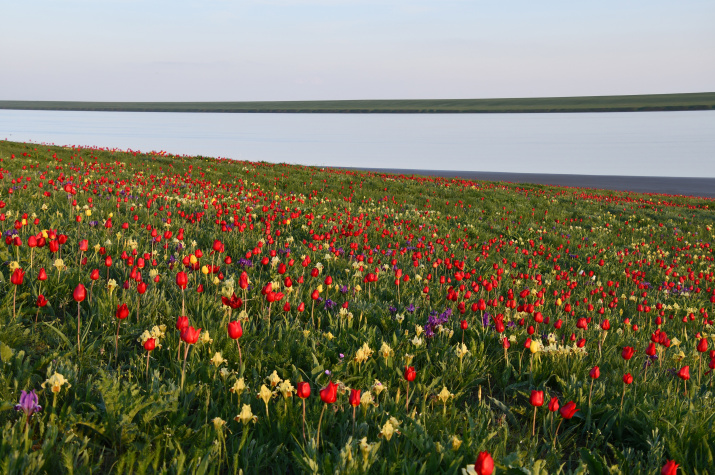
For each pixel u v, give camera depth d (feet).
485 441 11.60
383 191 87.51
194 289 21.29
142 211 37.63
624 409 14.70
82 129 352.90
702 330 28.96
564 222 75.92
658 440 12.89
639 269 48.70
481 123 524.11
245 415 11.42
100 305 16.98
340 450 11.04
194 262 20.79
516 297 30.32
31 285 17.76
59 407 11.65
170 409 11.54
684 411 14.33
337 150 266.98
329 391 10.82
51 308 16.97
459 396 15.15
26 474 8.73
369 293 23.81
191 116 645.51
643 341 24.30
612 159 248.73
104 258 23.59
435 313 22.07
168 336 15.64
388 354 16.05
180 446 10.77
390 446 11.28
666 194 132.36
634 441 13.85
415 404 14.19
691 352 22.04
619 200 103.19
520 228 64.34
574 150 291.79
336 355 16.38
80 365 13.55
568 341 19.63
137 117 598.34
